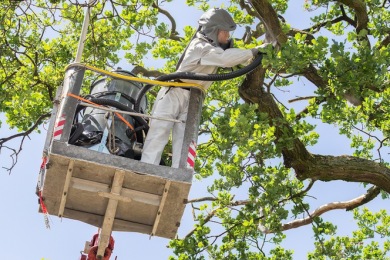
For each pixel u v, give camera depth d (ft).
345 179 49.34
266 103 46.44
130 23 51.08
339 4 57.62
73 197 31.27
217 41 33.42
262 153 46.93
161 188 30.37
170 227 32.09
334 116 49.78
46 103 56.29
